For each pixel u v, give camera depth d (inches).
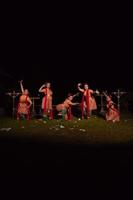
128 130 620.4
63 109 773.3
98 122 716.7
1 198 291.1
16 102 939.3
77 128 647.1
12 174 356.2
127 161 404.2
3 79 982.4
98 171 364.2
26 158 425.4
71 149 475.8
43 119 768.9
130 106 976.3
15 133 604.1
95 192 303.0
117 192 302.4
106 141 529.0
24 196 295.3
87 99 788.6
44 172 362.6
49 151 465.1
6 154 448.5
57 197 292.7
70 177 344.8
